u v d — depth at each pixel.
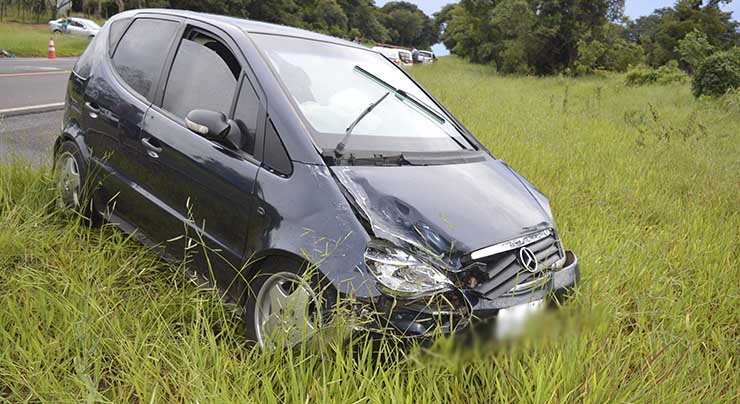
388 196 2.53
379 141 3.01
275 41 3.30
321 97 3.06
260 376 2.22
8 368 2.19
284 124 2.72
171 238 3.08
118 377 2.21
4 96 9.38
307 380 2.16
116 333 2.37
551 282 2.60
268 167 2.68
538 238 2.74
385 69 3.84
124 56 3.80
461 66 47.28
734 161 7.52
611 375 2.35
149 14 3.88
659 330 2.82
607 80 30.86
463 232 2.47
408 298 2.24
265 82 2.90
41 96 9.95
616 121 11.59
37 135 6.52
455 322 2.25
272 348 2.30
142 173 3.28
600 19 39.81
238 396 2.06
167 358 2.35
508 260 2.50
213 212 2.83
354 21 139.25
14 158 4.27
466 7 53.16
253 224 2.62
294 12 95.31
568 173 6.37
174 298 2.81
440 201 2.63
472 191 2.87
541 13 40.12
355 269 2.26
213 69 3.18
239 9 74.69
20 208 3.43
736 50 17.05
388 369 2.16
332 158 2.64
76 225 3.33
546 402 2.16
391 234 2.34
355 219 2.37
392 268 2.27
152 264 3.21
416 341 2.19
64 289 2.59
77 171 3.78
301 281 2.30
